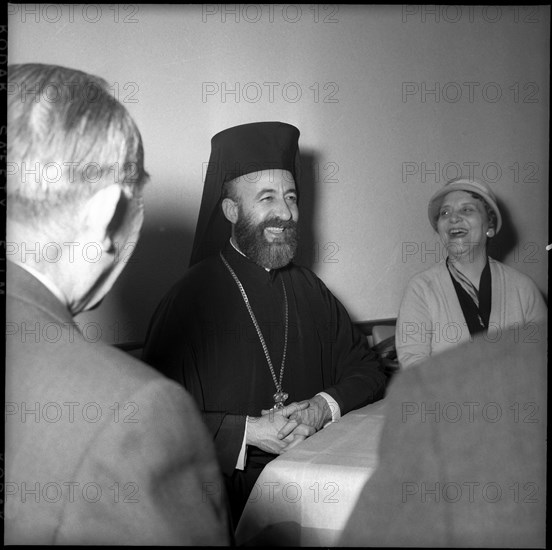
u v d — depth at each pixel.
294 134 2.46
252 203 2.40
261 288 2.39
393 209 2.66
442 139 2.66
